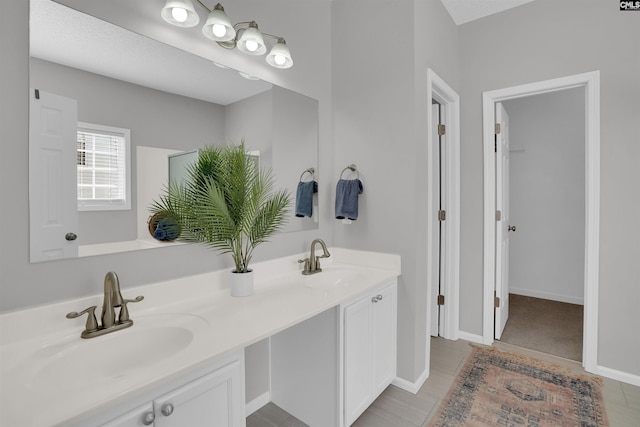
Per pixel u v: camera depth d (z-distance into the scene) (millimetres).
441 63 2301
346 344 1542
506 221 2900
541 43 2301
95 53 1168
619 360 2064
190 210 1408
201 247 1498
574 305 3488
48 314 1048
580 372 2160
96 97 1171
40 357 932
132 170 1265
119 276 1234
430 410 1795
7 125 981
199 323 1177
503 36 2457
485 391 1961
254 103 1724
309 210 2092
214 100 1537
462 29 2652
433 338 2750
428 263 2104
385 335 1868
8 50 981
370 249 2117
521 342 2631
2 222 975
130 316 1231
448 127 2645
